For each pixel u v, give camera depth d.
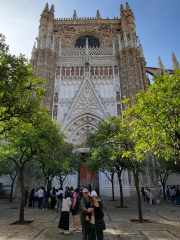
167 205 19.72
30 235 8.33
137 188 12.11
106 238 7.91
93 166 22.72
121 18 43.88
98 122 34.28
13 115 10.09
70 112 34.12
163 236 8.16
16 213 14.95
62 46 43.12
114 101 35.72
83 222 6.99
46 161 14.28
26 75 10.45
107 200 25.72
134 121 10.20
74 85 37.34
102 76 37.91
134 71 35.72
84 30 45.03
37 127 12.16
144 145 9.45
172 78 8.98
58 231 9.14
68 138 33.72
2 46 10.01
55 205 18.97
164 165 23.61
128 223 10.99
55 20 45.72
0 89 9.05
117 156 17.20
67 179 31.20
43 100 33.34
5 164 23.67
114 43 41.06
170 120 8.74
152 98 9.11
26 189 20.89
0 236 8.11
